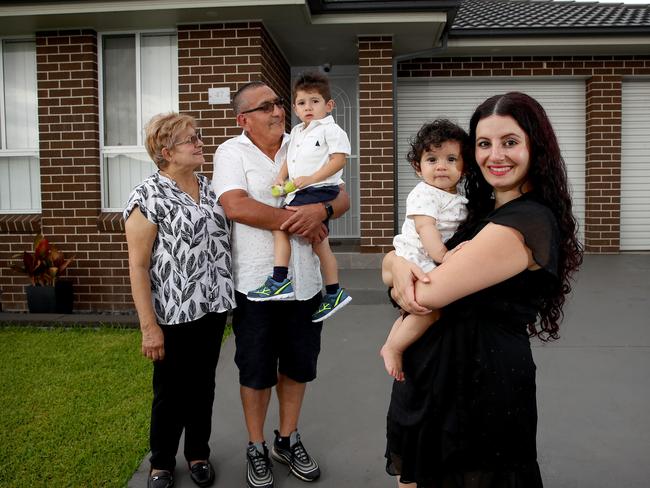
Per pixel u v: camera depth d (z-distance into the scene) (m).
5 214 7.74
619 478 3.09
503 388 1.88
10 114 7.73
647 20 8.97
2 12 6.76
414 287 1.90
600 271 7.73
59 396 4.29
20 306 7.52
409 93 9.67
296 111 3.16
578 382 4.26
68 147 7.32
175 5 6.63
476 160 1.96
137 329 6.12
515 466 1.92
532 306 1.89
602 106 9.48
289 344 3.16
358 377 4.53
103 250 7.29
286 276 2.98
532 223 1.74
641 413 3.79
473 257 1.77
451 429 1.93
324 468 3.31
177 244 2.86
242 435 3.75
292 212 2.96
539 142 1.84
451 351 1.95
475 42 8.82
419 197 2.12
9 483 3.15
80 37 7.26
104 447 3.51
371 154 7.92
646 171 9.72
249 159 3.08
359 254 7.87
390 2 7.15
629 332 5.21
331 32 7.75
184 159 2.90
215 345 3.11
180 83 7.20
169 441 3.07
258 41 7.12
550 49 9.08
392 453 2.19
